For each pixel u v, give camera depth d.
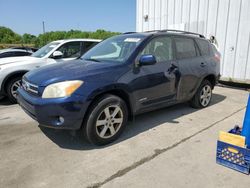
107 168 2.89
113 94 3.53
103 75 3.33
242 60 7.35
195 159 3.10
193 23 8.27
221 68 7.88
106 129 3.41
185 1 8.36
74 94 3.05
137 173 2.79
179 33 4.73
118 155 3.19
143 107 3.91
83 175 2.75
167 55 4.30
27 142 3.57
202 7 7.96
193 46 4.90
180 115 4.80
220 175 2.76
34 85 3.29
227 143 2.86
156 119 4.55
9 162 3.02
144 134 3.86
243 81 7.41
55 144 3.51
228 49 7.61
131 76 3.60
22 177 2.71
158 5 9.21
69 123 3.10
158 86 4.03
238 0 7.13
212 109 5.23
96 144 3.39
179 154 3.22
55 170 2.85
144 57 3.64
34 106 3.16
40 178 2.70
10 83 5.67
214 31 7.81
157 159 3.10
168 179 2.68
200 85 5.06
